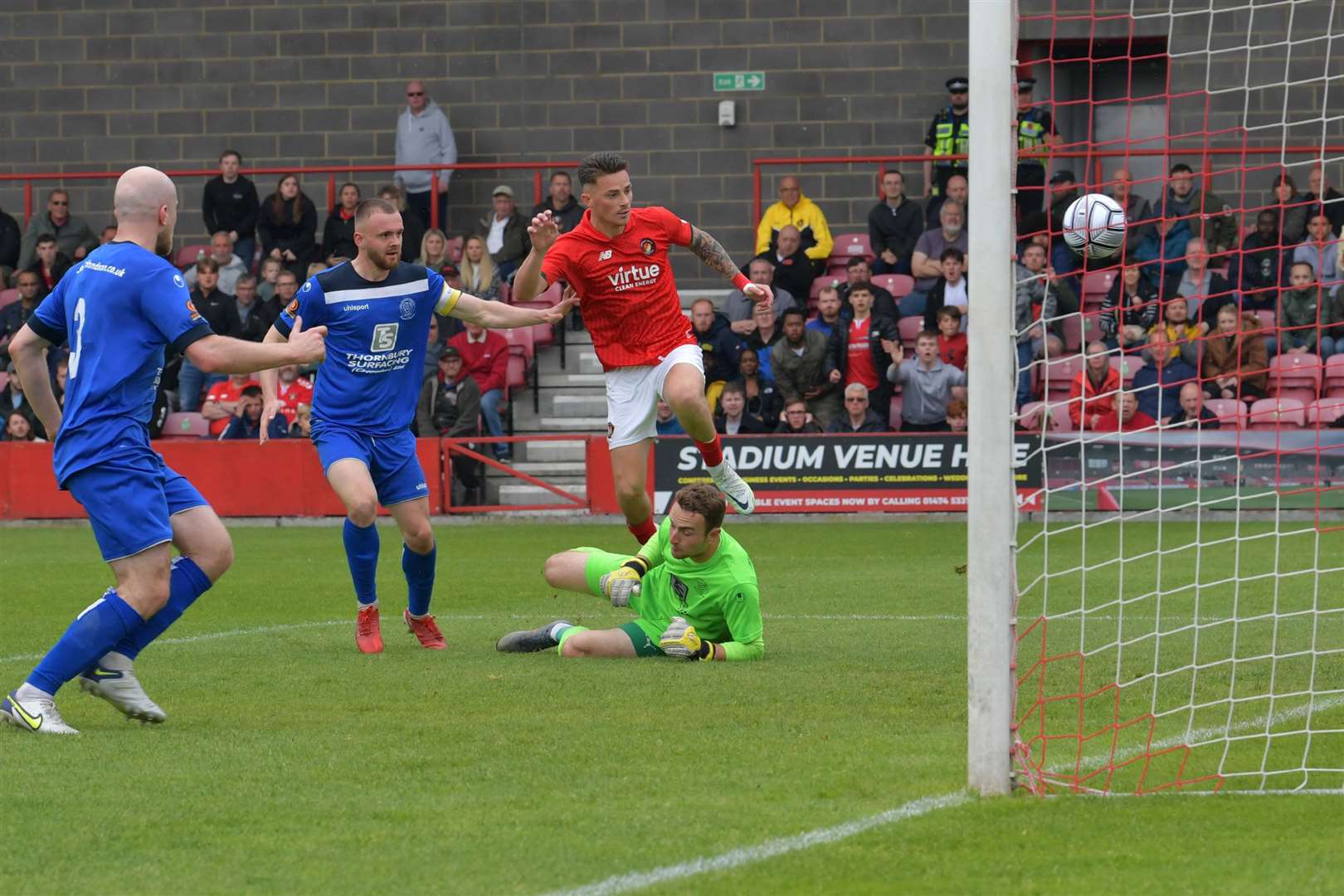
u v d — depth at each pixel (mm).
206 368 18672
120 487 19062
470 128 75750
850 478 58812
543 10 75125
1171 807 15117
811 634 28812
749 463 59156
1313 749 18078
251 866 13234
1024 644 27484
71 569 43750
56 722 19156
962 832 14109
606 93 75000
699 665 24672
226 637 29094
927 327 61969
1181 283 59281
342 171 71188
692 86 74438
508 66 75438
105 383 18953
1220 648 26547
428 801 15430
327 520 60594
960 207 65500
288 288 65625
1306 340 59000
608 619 32219
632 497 29156
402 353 26250
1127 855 13414
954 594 35750
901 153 73625
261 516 60938
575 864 13180
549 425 68125
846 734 18781
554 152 75500
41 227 71812
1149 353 55656
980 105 14898
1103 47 71250
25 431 64375
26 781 16453
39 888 12672
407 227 68688
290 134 76750
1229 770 16938
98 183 77688
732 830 14234
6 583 39844
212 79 76938
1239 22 69125
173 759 17547
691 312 67500
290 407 62719
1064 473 55312
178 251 76125
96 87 77438
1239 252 27234
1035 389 56125
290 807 15242
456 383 62750
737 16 74000
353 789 16000
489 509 61406
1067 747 18328
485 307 26688
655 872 12930
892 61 73500
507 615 33094
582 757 17516
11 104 77750
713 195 74562
